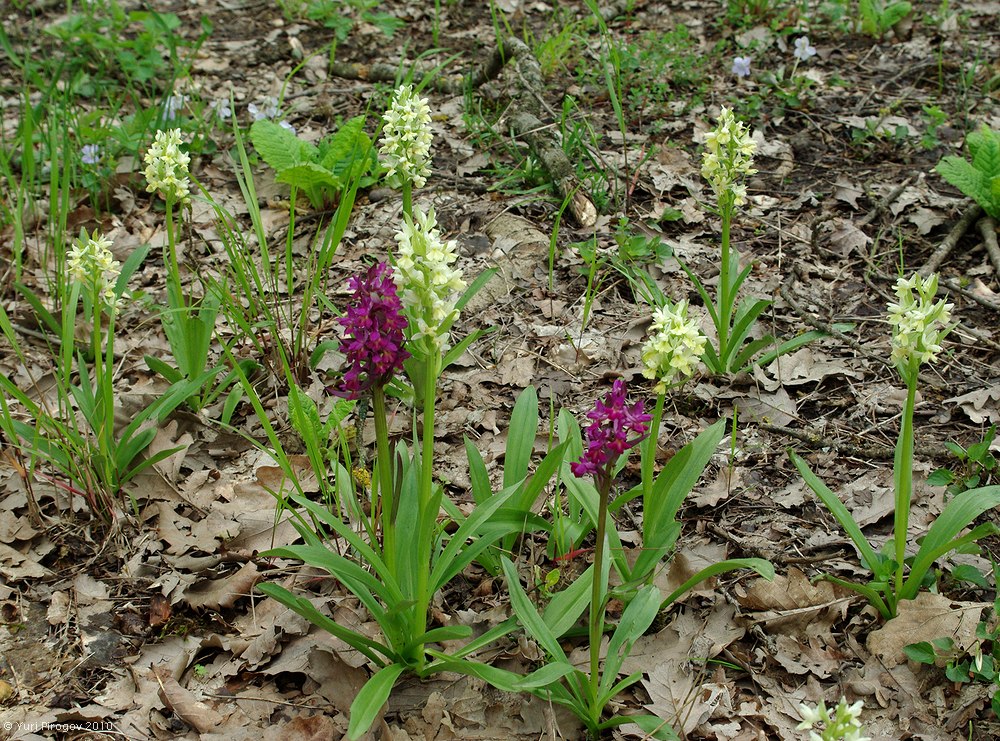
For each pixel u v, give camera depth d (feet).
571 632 2.45
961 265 3.52
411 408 3.08
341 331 3.43
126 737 2.31
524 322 3.43
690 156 4.17
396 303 2.09
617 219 3.80
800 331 3.32
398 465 2.35
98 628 2.53
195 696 2.39
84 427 3.07
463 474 2.89
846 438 2.94
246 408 3.16
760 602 2.49
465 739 2.29
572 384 3.19
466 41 5.35
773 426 2.99
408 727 2.30
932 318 2.25
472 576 2.64
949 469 2.80
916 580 2.40
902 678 2.35
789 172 4.06
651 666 2.41
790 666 2.37
